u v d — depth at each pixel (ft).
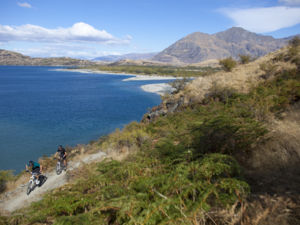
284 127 15.85
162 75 612.29
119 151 36.45
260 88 37.73
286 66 43.04
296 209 6.52
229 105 35.88
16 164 60.75
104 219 9.30
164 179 11.08
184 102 50.60
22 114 128.98
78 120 113.09
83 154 42.83
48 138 83.41
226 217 6.70
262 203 7.41
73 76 574.56
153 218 7.06
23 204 25.99
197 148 16.38
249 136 15.21
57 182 30.81
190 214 6.72
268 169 11.45
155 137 35.12
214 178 10.44
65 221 9.09
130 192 11.93
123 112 133.59
